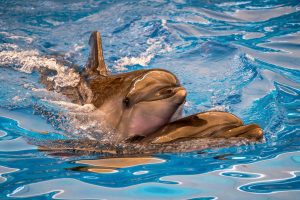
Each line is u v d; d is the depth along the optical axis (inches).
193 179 239.8
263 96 349.1
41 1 572.4
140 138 266.8
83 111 295.1
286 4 538.9
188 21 506.0
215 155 259.9
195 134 255.6
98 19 518.9
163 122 265.0
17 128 307.7
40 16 528.4
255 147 266.2
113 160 262.1
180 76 386.3
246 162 256.4
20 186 240.1
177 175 244.7
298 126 302.8
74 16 529.0
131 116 266.7
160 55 432.1
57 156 270.7
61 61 397.7
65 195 229.6
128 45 453.7
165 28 487.2
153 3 555.8
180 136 256.5
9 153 277.4
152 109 260.8
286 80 378.9
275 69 398.6
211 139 252.2
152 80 270.7
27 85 362.9
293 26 486.0
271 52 431.8
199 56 427.8
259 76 384.5
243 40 460.4
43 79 367.6
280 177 240.8
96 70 328.5
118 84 289.1
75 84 334.6
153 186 235.0
